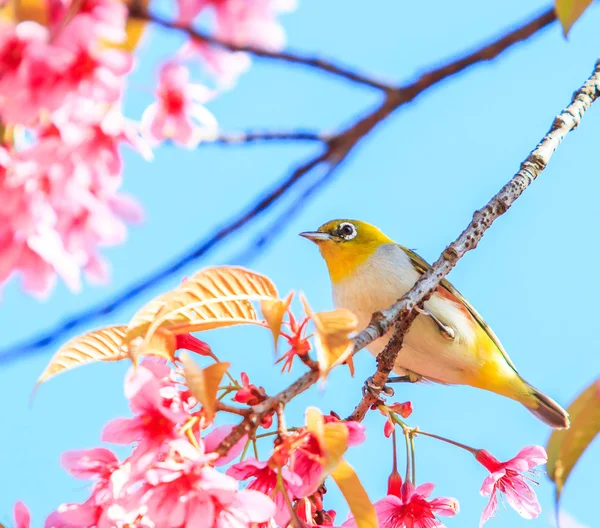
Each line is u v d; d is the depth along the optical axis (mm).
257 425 1016
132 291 800
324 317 997
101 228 801
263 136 783
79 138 751
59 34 667
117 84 700
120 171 791
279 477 1005
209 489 931
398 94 717
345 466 1056
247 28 714
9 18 691
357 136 734
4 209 750
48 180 761
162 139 825
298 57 682
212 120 829
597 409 866
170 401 1044
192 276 1067
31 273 799
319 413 962
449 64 735
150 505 923
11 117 683
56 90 688
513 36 755
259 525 1068
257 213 746
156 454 963
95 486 1047
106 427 976
